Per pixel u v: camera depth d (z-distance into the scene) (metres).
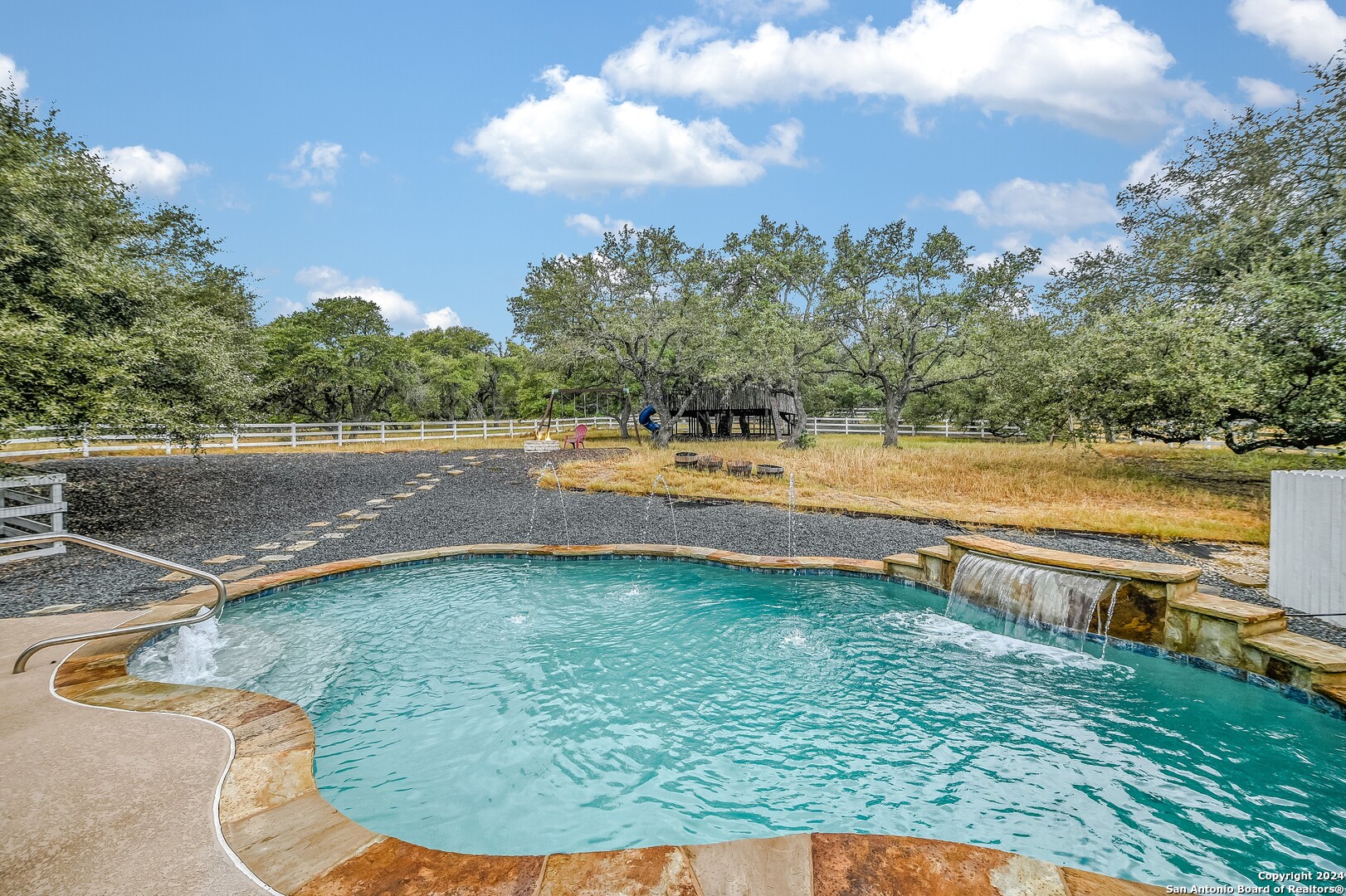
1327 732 4.48
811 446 26.42
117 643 5.45
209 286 22.59
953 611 7.31
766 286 35.56
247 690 5.07
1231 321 12.51
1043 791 3.87
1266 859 3.19
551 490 16.08
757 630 6.69
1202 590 7.30
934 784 3.96
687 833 3.48
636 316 26.31
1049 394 15.91
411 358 38.22
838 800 3.81
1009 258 25.77
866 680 5.50
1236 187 15.23
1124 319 14.42
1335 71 12.66
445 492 15.91
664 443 27.30
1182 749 4.31
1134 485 14.70
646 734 4.61
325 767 4.11
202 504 13.83
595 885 2.46
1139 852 3.27
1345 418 10.82
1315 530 6.27
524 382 41.81
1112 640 6.10
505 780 4.02
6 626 5.89
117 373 10.05
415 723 4.74
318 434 25.92
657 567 9.09
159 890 2.33
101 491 14.11
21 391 9.23
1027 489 14.50
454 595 7.82
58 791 3.02
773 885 2.47
